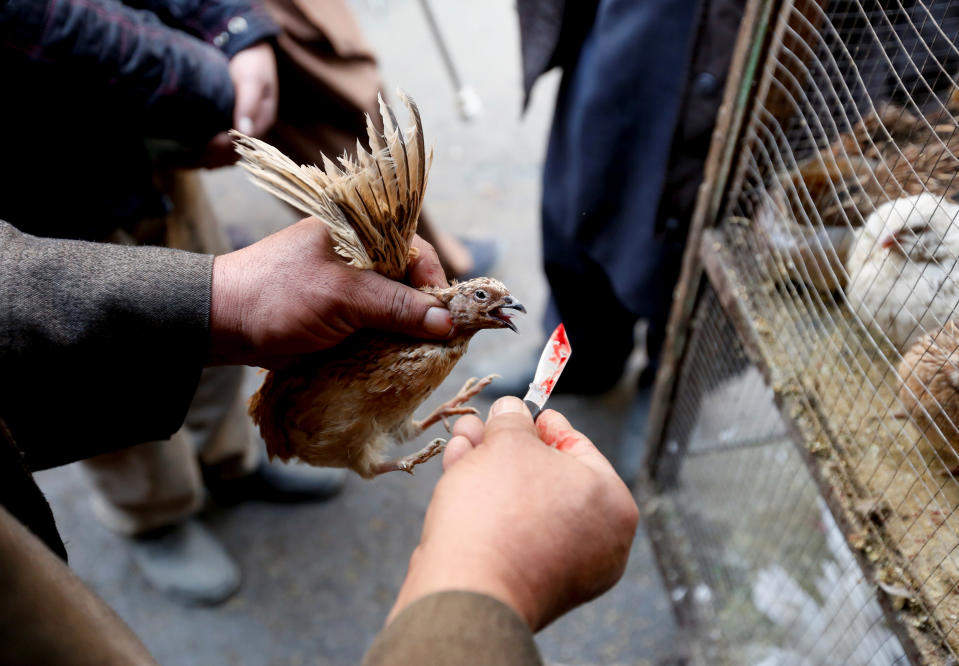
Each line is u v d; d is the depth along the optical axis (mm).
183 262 404
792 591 714
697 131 656
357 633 901
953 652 372
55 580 250
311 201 352
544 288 1264
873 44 494
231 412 892
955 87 407
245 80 692
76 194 592
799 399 507
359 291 396
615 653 867
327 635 901
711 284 643
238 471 967
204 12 690
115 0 596
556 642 880
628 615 897
